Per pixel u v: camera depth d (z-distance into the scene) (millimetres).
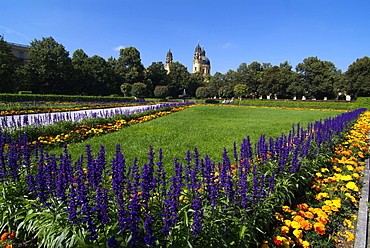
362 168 5539
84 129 9164
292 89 56312
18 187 3115
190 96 76375
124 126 11906
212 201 2367
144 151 6910
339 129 7453
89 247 2018
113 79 54281
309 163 4590
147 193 2242
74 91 46906
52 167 2785
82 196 2156
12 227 2695
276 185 3359
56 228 2301
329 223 3309
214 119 16938
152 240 1851
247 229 2480
